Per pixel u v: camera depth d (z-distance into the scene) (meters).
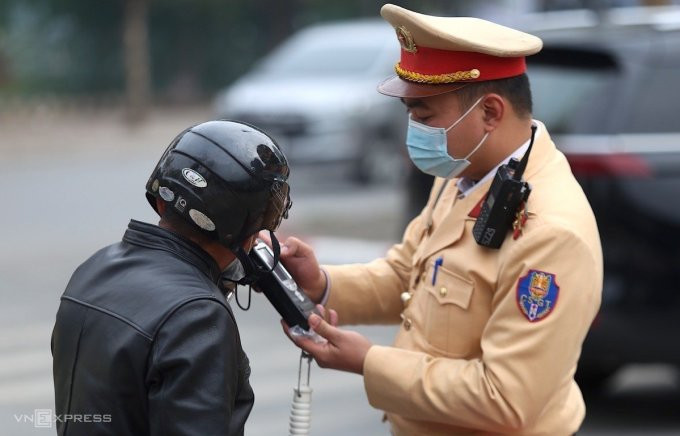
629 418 13.66
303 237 25.12
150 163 45.56
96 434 5.27
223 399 5.18
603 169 12.33
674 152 12.52
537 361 5.73
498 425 5.81
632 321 12.26
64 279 21.23
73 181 37.94
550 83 13.51
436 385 5.90
